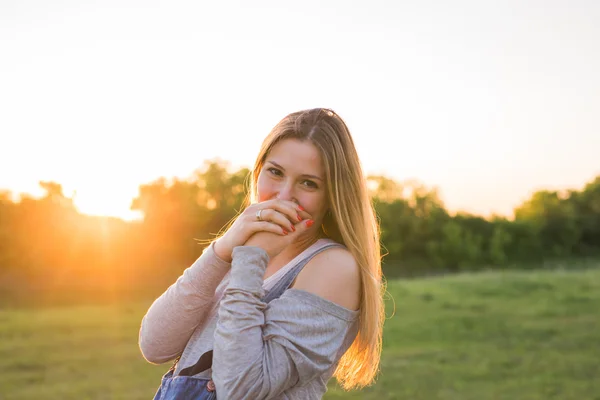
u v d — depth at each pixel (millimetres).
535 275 28609
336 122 1583
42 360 10812
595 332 13336
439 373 9750
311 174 1524
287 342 1402
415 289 23359
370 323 1575
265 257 1440
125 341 12984
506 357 11008
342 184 1544
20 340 13031
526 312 17016
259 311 1418
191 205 38188
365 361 1658
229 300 1400
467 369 10031
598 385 8836
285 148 1543
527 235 59938
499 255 54031
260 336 1402
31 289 25609
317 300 1467
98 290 26297
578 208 66250
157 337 1548
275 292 1518
